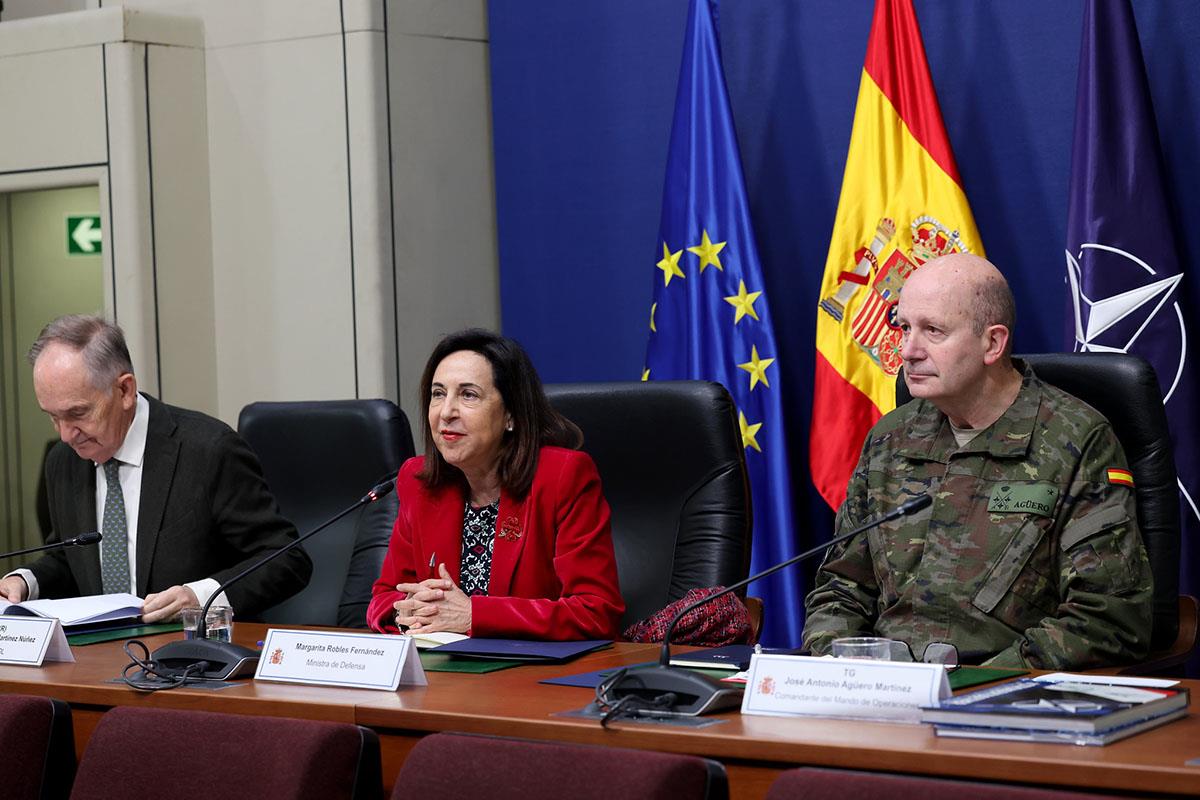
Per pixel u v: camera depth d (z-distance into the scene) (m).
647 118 5.16
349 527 4.13
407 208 5.34
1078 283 4.11
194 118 5.52
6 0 6.11
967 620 2.99
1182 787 1.73
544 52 5.36
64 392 3.52
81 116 5.45
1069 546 2.92
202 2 5.55
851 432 4.48
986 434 3.06
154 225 5.41
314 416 4.18
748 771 2.00
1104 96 4.10
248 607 3.55
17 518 5.64
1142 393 3.15
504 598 3.01
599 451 3.61
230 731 2.04
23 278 5.62
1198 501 4.04
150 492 3.66
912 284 3.07
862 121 4.49
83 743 2.64
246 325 5.53
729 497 3.49
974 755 1.85
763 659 2.21
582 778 1.78
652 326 4.82
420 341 5.39
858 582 3.19
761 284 4.62
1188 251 4.27
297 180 5.40
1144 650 2.88
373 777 2.01
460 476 3.30
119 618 3.37
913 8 4.48
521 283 5.47
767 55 4.92
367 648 2.53
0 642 2.95
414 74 5.35
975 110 4.61
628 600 3.50
